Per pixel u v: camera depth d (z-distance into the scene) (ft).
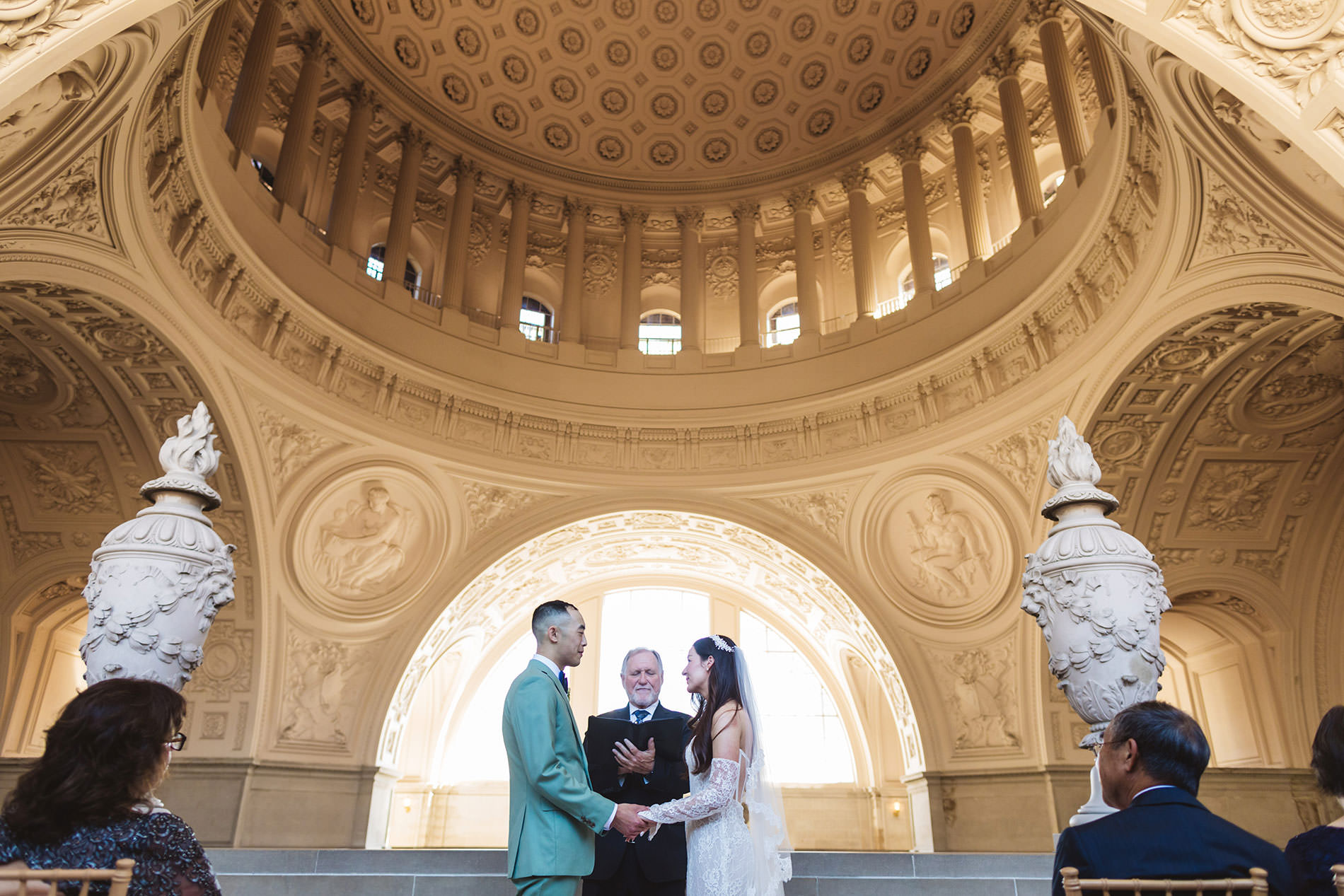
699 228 87.92
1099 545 21.79
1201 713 71.10
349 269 68.80
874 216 86.22
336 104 78.54
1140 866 11.75
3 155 34.73
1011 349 62.59
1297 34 18.49
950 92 77.82
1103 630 21.01
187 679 20.98
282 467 62.13
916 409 69.10
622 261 86.28
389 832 83.35
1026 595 22.89
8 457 56.65
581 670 90.43
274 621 64.03
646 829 17.40
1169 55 32.91
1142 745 12.83
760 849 18.95
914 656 71.00
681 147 88.07
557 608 18.58
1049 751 63.93
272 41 64.34
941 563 69.51
